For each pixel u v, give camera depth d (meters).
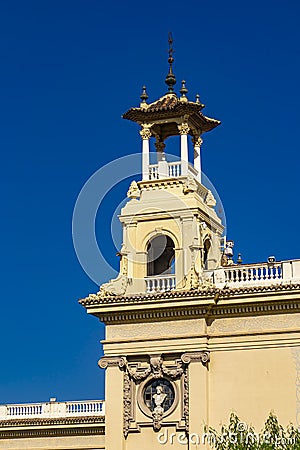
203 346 58.50
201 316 58.97
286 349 57.53
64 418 66.12
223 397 57.91
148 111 64.06
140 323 60.16
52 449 66.44
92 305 60.56
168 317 59.56
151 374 59.28
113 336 60.44
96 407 67.25
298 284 57.16
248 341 58.25
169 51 66.81
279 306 57.97
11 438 67.75
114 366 60.06
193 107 63.41
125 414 59.19
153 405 59.03
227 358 58.44
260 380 57.53
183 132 63.91
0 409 69.00
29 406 68.62
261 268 59.72
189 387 58.22
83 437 66.06
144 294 59.75
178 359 59.03
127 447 58.88
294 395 56.78
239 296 58.38
